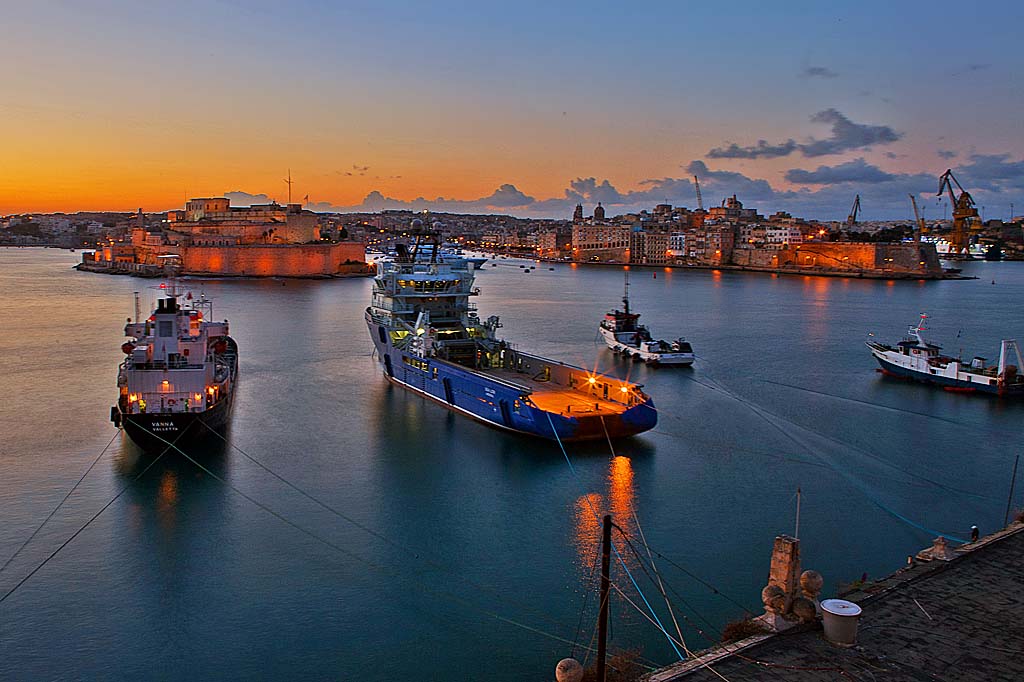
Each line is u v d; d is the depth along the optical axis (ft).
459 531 145.89
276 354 349.41
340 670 101.86
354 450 195.00
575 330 459.32
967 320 522.06
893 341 410.93
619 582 125.39
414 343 254.68
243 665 103.14
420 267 274.57
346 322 479.82
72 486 167.84
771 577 82.94
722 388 283.38
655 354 329.72
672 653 103.65
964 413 244.42
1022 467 189.88
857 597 85.81
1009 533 103.91
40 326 441.68
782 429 222.28
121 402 188.96
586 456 191.11
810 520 152.46
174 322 192.44
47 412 232.94
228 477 174.50
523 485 170.09
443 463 184.85
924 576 91.56
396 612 116.26
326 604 118.62
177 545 138.92
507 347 258.37
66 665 103.04
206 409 188.85
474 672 101.40
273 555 135.23
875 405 255.29
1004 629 79.46
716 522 150.92
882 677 70.64
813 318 531.09
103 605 118.11
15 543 139.44
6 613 115.75
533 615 115.34
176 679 100.22
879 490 171.22
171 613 115.85
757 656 74.28
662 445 202.49
